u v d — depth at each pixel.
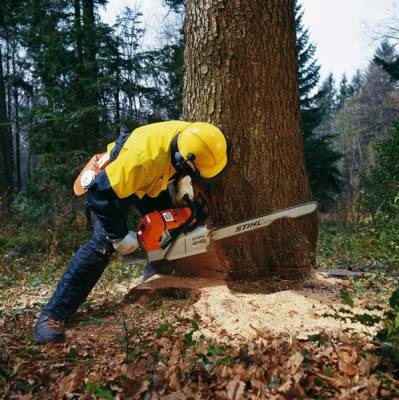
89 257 2.94
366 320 2.19
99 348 2.69
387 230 5.02
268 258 3.58
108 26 9.41
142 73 9.41
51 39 9.38
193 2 3.51
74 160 9.25
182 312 3.11
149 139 2.84
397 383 1.89
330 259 5.39
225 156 2.98
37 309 3.51
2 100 15.82
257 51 3.42
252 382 2.04
